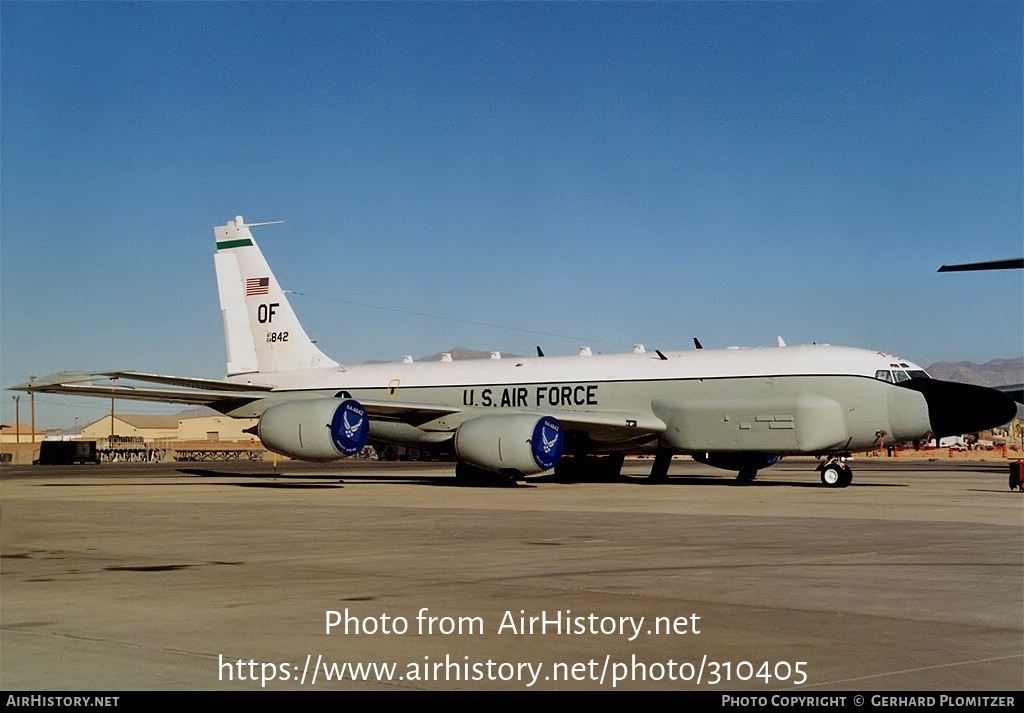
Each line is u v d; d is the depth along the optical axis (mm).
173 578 13969
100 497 32469
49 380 36438
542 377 41062
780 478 45625
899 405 34625
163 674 8672
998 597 12312
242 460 112625
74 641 9922
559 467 43188
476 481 39750
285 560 15859
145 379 41219
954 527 20797
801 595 12445
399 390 43750
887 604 11836
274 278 47188
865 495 31750
